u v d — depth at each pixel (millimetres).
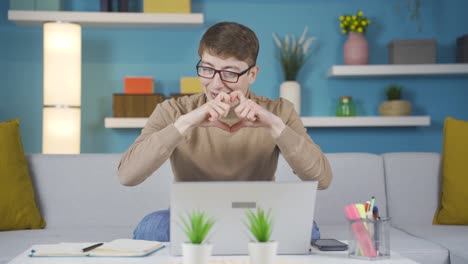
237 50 1726
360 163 2801
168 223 1878
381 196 2787
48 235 2432
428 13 4203
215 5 4125
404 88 4195
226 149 1908
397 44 3986
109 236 2398
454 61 4203
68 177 2701
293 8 4164
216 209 1389
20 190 2607
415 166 2850
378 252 1374
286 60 4004
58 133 3574
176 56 4113
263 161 1926
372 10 4188
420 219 2807
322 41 4172
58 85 3578
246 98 1808
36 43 4023
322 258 1388
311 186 1409
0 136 2650
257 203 1398
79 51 3662
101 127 4074
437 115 4195
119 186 2695
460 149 2785
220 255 1403
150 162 1678
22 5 3826
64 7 4027
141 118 3822
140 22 3842
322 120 3941
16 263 1326
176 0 3869
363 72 3939
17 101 4016
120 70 4090
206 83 1768
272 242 1157
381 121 3949
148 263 1326
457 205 2719
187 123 1648
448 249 2234
